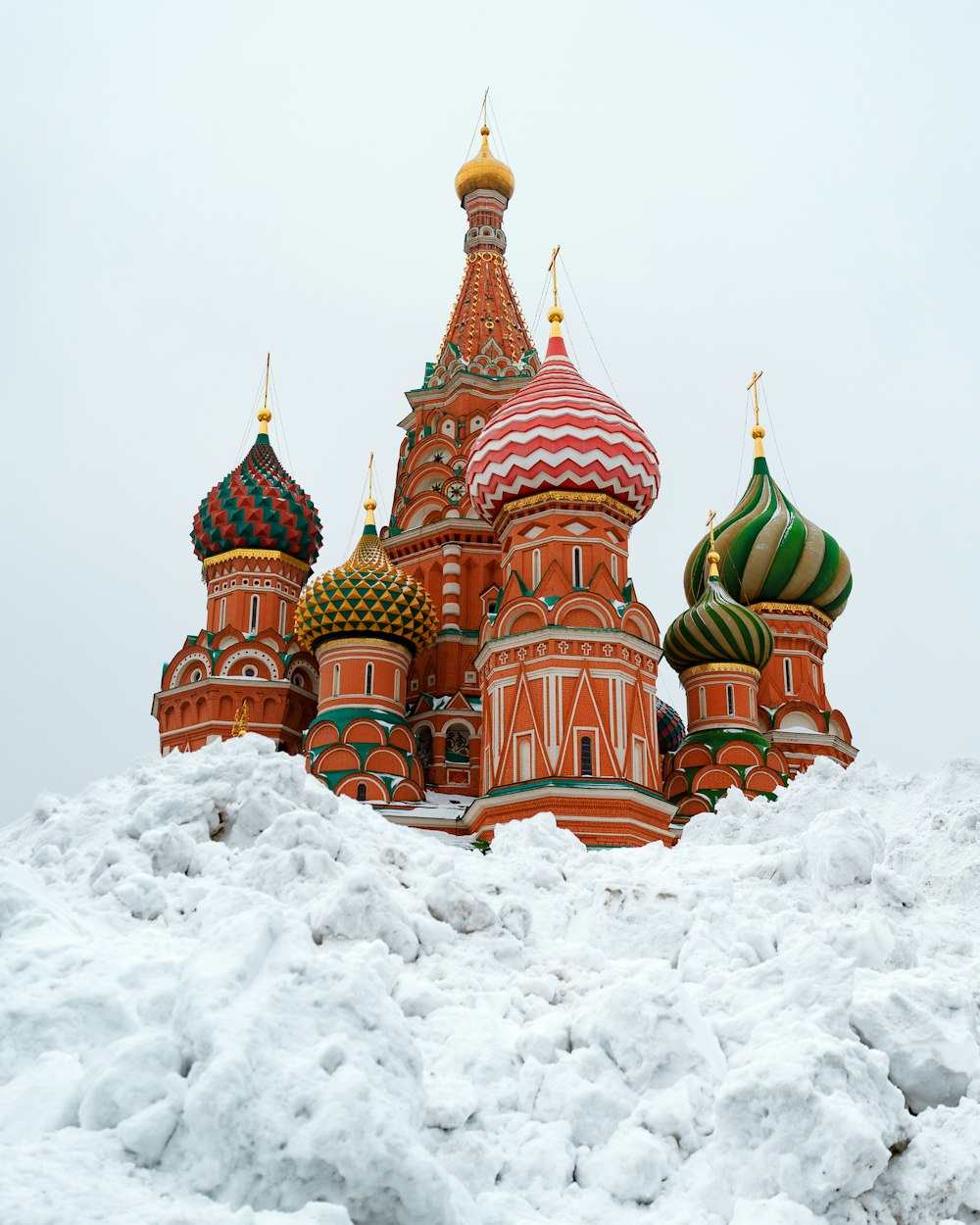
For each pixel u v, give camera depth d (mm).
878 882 13602
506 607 48312
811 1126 7828
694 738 52062
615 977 11180
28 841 14062
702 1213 7742
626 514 50344
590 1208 7918
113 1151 7094
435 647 55094
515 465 49469
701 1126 8430
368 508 55781
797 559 58906
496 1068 9273
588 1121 8609
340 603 50969
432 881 12602
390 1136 7027
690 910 13172
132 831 13594
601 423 49594
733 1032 9461
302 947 8695
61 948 9297
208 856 12945
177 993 8250
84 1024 8328
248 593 57625
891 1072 9031
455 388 60656
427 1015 10219
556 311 54406
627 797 44156
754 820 23078
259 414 62594
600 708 45688
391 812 47125
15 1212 6039
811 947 10109
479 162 67250
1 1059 8016
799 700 57500
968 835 17625
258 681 54844
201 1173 6992
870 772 23469
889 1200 8070
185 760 15961
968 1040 9156
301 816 13453
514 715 46188
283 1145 7062
